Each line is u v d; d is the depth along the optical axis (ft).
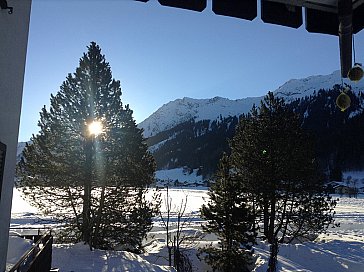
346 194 312.29
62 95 60.59
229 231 58.39
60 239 60.80
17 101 18.22
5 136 16.44
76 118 59.67
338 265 59.67
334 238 84.53
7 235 17.98
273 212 71.67
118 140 61.21
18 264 17.94
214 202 61.72
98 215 59.16
